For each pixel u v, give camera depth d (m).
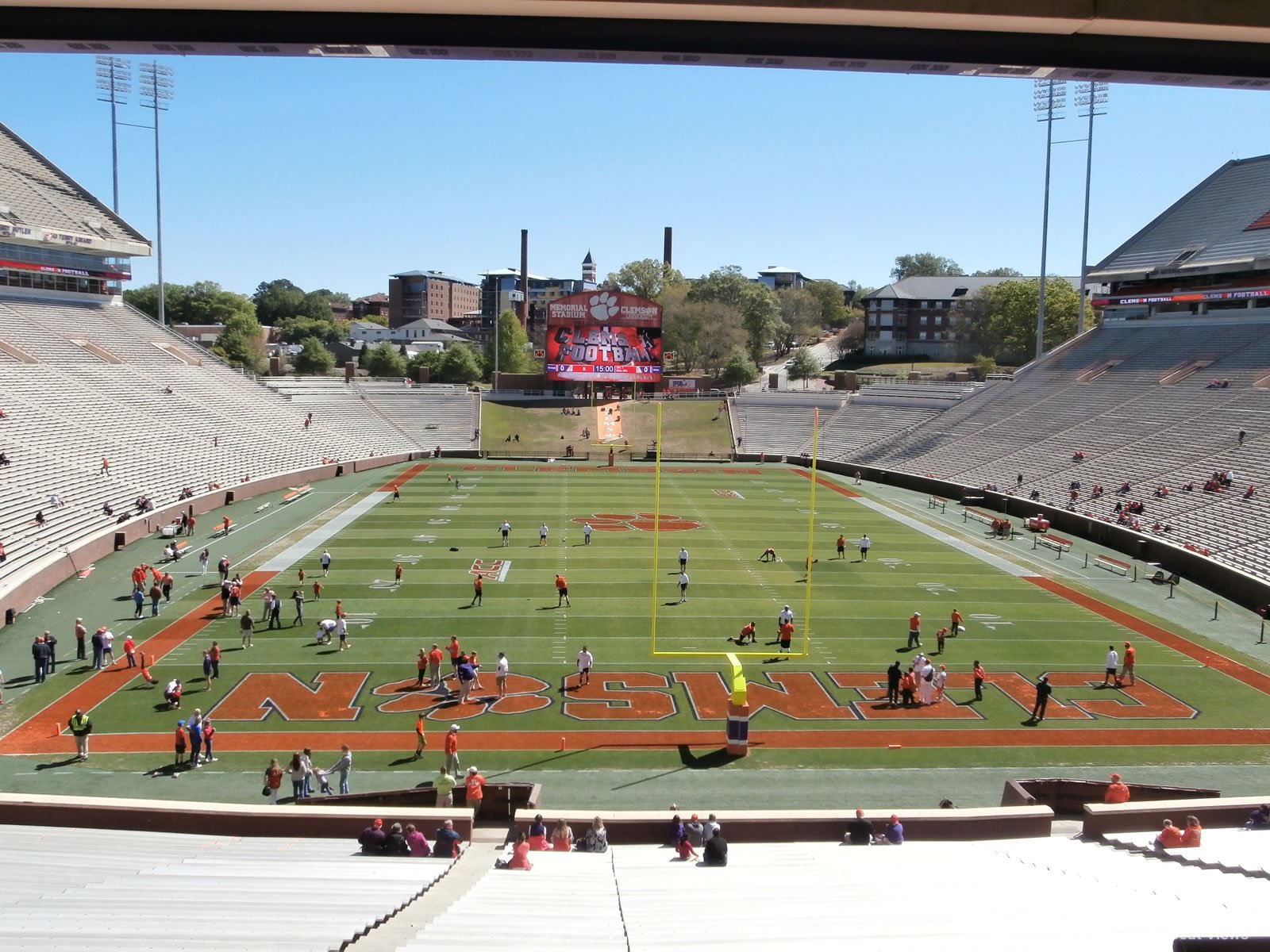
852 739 22.44
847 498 58.56
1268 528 37.94
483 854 15.85
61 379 53.91
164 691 24.38
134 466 47.56
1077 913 10.48
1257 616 32.94
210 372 71.06
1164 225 72.62
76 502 40.19
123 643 27.98
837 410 84.94
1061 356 72.75
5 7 5.08
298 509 50.59
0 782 19.22
